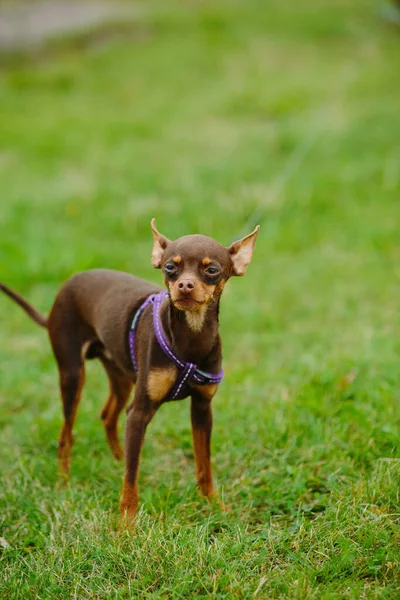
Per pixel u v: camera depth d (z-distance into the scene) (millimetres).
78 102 17609
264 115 16109
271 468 5152
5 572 4199
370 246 9734
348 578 3986
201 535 4316
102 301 5141
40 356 7422
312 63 19969
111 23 23828
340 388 6062
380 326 7523
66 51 21656
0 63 20609
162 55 20766
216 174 12383
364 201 11266
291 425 5559
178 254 4250
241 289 8789
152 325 4594
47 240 10109
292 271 9227
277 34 22844
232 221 10648
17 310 8531
